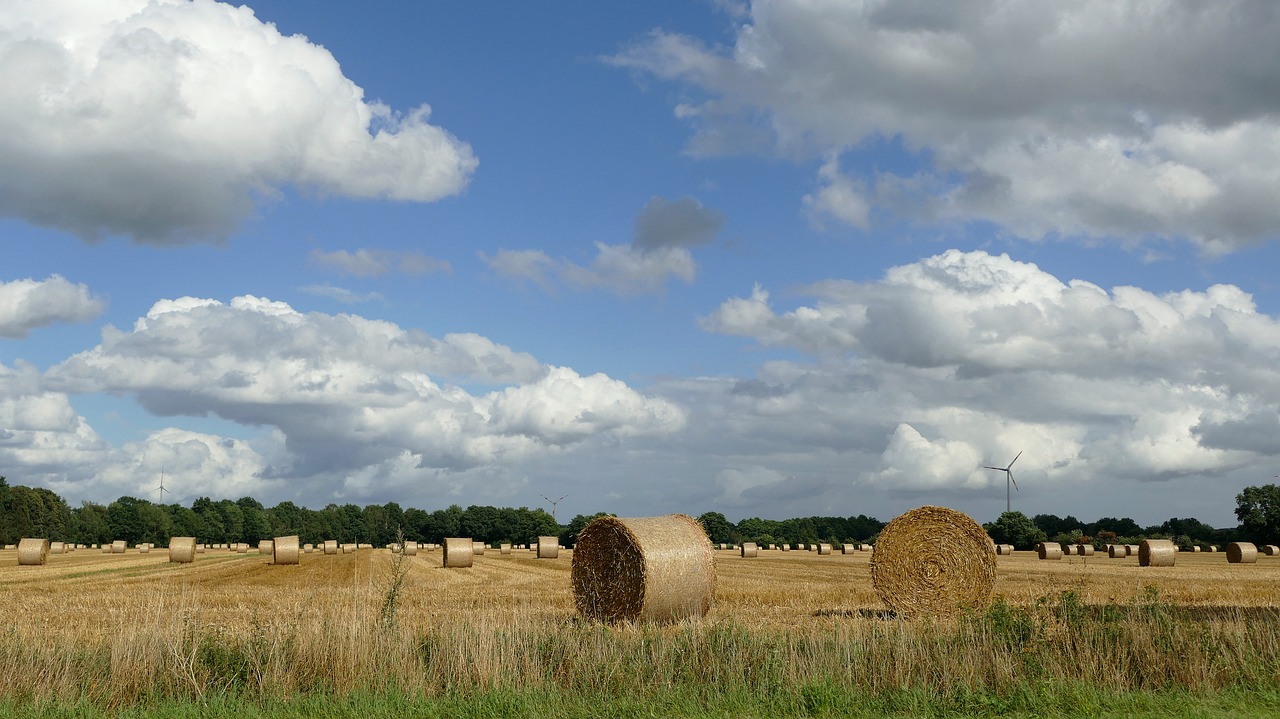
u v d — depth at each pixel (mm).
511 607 25734
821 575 44406
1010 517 108688
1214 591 30375
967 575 24781
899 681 12555
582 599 23438
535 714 11438
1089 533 150625
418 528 182625
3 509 135000
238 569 53156
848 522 183500
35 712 11523
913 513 25359
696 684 12727
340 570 51281
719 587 33906
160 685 12703
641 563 22453
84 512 151125
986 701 11602
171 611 16672
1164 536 140625
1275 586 33562
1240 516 119875
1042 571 46594
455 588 34094
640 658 13305
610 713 11586
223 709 11805
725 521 172125
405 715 11508
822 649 13281
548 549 69750
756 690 12508
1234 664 12867
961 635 13477
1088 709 11375
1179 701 11797
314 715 11656
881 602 25188
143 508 155500
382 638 13555
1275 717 11102
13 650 12727
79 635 16562
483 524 180875
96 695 12250
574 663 13109
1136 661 13070
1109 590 30906
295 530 183000
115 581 40031
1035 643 13305
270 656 13070
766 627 16688
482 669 12758
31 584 37594
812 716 11516
